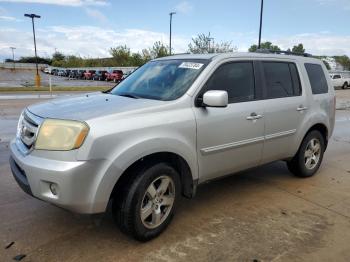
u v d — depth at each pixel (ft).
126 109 11.12
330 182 18.01
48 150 10.16
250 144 14.43
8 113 40.60
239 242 11.66
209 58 13.76
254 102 14.53
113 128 10.34
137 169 11.06
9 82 135.85
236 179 18.12
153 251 11.03
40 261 10.37
